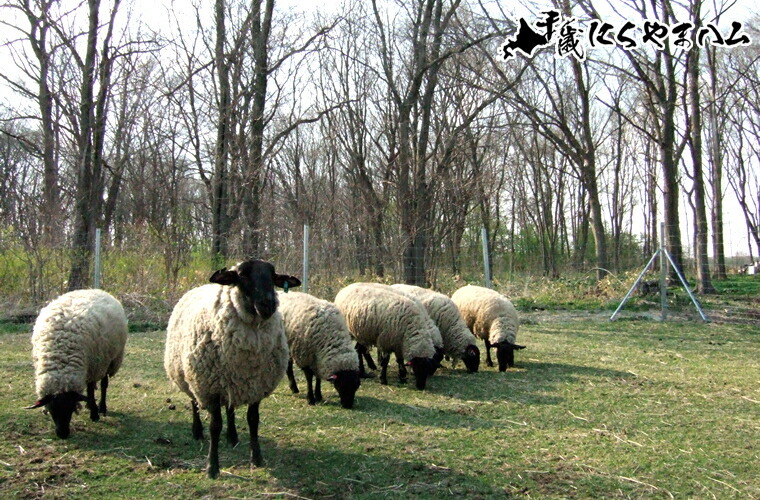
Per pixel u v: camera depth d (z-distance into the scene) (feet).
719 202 88.17
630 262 114.11
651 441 18.07
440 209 61.57
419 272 52.08
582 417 20.54
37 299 41.70
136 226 48.29
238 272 14.55
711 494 14.28
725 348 33.86
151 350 31.35
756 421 20.07
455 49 55.16
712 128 88.43
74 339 17.60
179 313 16.63
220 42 65.46
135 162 90.79
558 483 14.87
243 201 65.05
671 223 58.29
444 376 27.45
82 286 42.65
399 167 57.52
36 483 14.37
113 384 24.09
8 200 50.44
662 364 29.45
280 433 18.53
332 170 87.25
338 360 21.29
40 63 58.90
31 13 52.75
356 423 19.70
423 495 14.12
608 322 44.34
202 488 14.28
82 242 47.06
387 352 26.04
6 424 18.40
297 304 22.44
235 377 14.78
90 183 50.98
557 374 27.40
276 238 54.29
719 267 73.41
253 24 67.92
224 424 19.17
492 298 30.86
